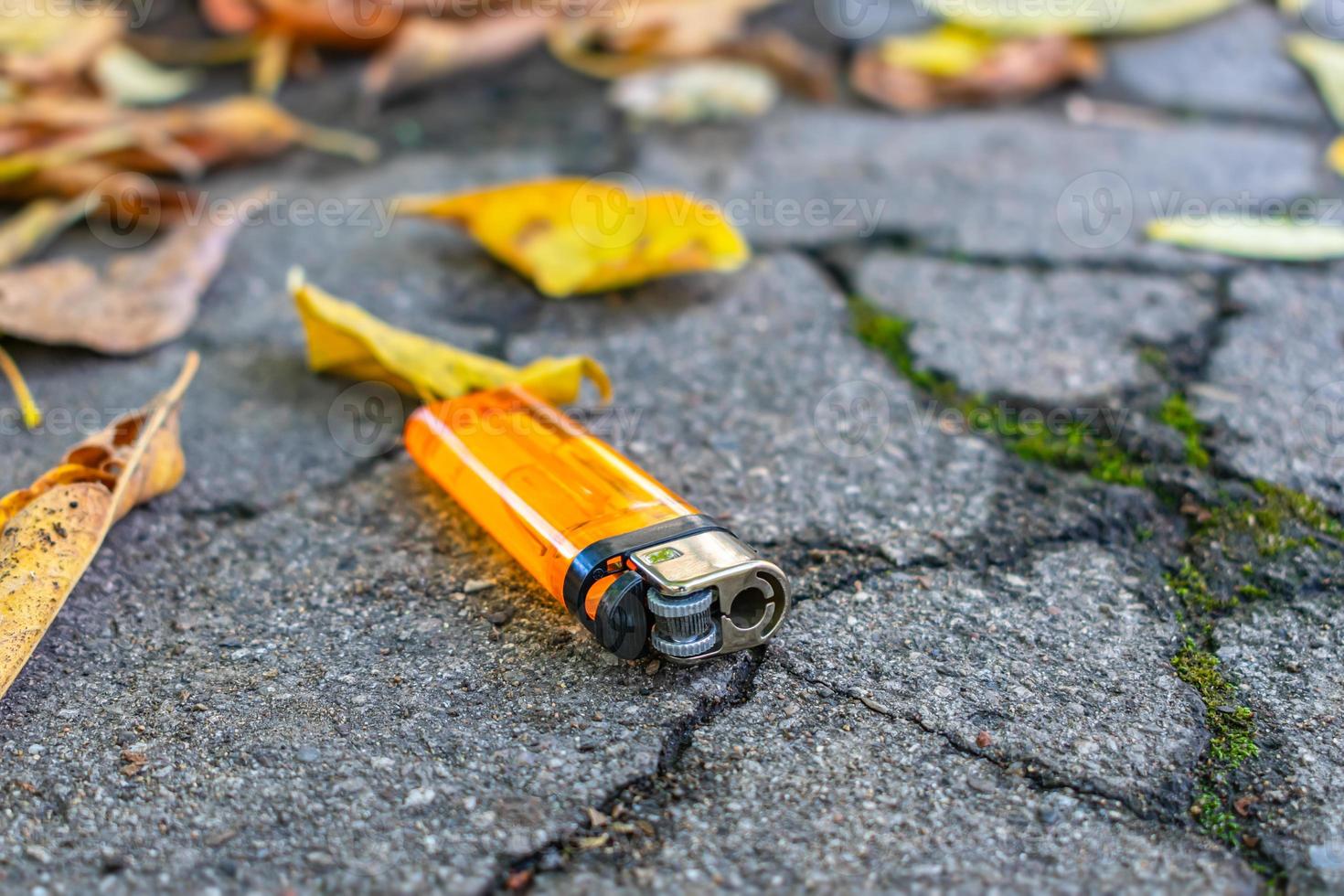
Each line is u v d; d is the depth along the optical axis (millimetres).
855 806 285
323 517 340
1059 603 320
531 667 307
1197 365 377
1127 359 380
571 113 527
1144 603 321
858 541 332
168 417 336
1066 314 396
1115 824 284
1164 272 411
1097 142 500
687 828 282
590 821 283
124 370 379
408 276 413
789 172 476
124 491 320
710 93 527
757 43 558
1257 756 294
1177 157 484
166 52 577
